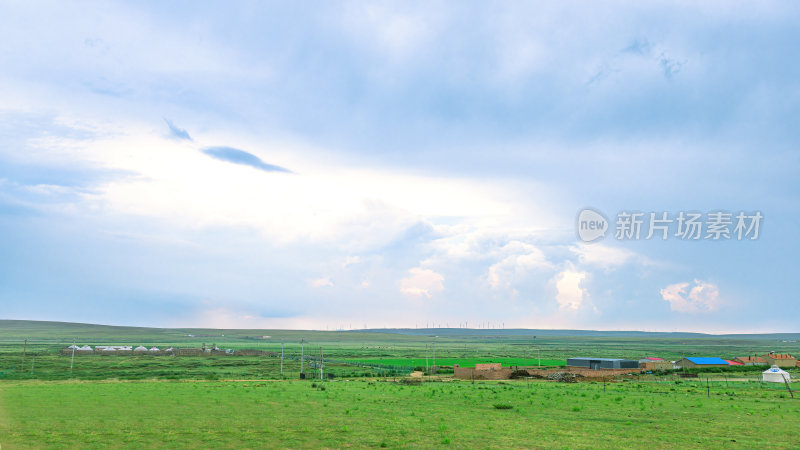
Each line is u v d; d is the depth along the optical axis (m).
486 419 49.62
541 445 37.53
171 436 39.25
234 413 51.59
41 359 187.62
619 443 38.62
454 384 99.38
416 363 193.12
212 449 35.16
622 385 100.25
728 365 158.00
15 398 62.53
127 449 34.91
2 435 39.03
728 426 46.41
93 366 159.12
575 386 96.19
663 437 41.00
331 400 64.44
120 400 61.22
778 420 50.16
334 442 37.75
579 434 41.94
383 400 65.56
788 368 159.62
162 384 89.06
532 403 63.78
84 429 41.78
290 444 36.94
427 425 45.44
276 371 147.88
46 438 38.00
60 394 67.81
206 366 167.38
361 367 170.12
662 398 71.31
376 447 36.28
